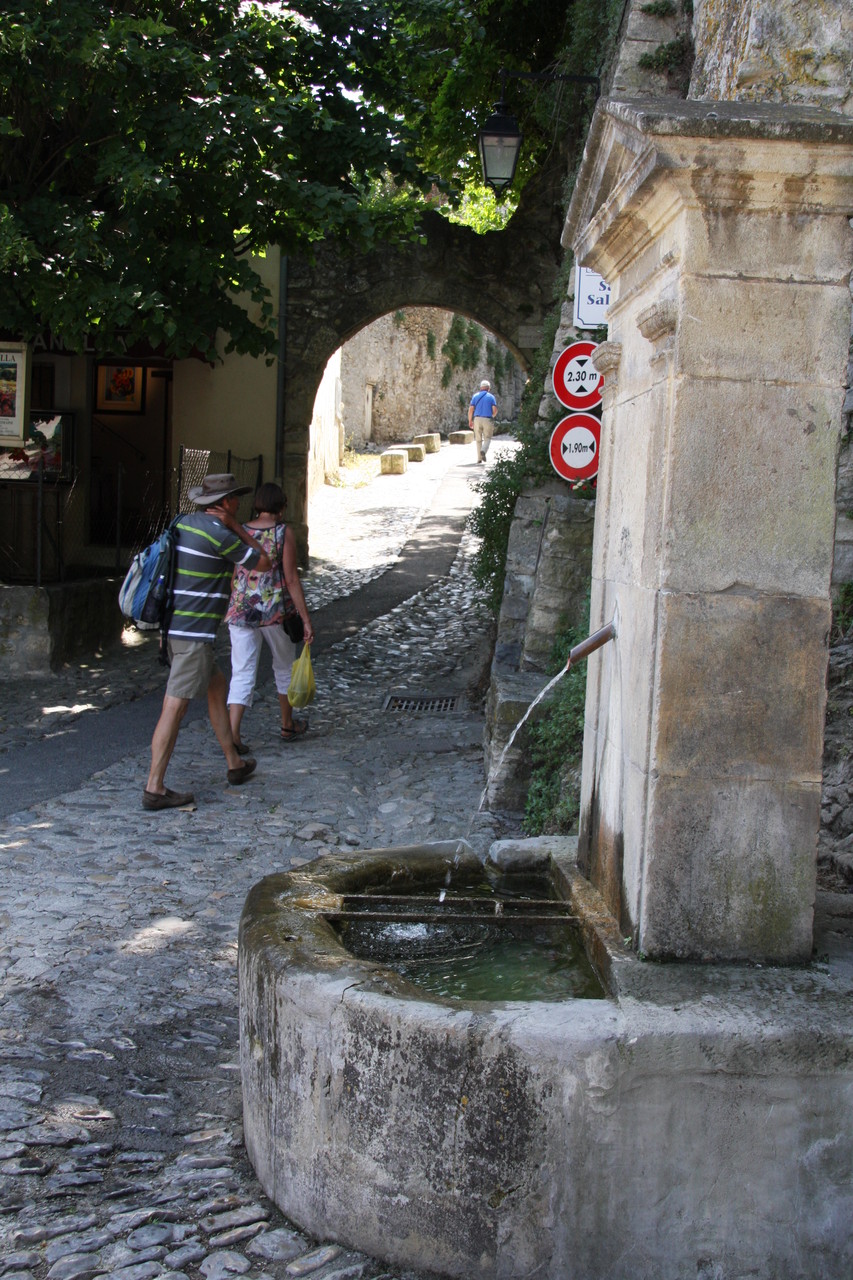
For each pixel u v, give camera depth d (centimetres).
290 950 276
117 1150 302
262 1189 279
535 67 1334
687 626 258
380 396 3228
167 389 1639
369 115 1112
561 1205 238
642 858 266
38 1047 358
